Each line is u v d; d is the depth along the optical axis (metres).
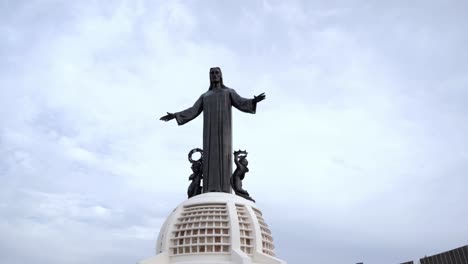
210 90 45.12
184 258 34.78
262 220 39.09
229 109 43.62
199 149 43.59
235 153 42.44
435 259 59.22
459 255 55.25
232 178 41.50
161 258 34.88
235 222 35.56
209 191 40.47
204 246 35.03
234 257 33.62
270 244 38.50
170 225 36.69
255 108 42.81
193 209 37.47
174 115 44.31
